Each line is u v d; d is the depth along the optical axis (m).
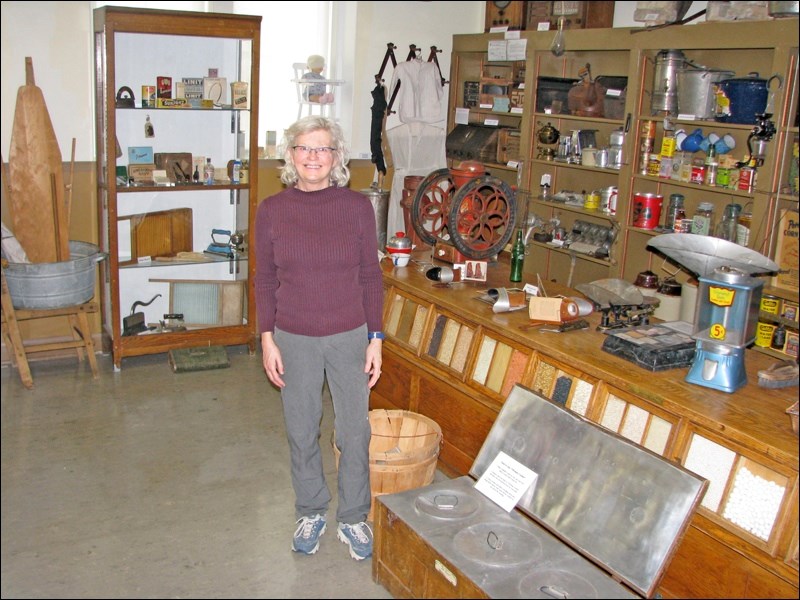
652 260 4.40
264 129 4.70
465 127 5.25
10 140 3.91
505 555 2.04
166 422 3.50
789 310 3.48
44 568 2.40
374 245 2.38
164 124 4.27
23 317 3.79
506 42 4.73
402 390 3.22
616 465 2.11
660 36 3.90
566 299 2.69
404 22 4.81
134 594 2.29
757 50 3.84
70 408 3.61
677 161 4.00
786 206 3.54
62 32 3.93
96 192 4.19
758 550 1.86
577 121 4.92
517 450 2.37
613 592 1.90
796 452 1.82
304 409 2.37
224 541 2.59
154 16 3.75
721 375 2.17
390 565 2.31
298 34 4.63
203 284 4.50
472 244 3.24
